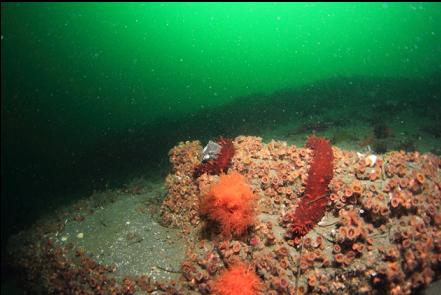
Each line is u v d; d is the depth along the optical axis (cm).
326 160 81
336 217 75
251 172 88
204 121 254
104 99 666
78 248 105
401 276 62
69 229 119
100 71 1087
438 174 80
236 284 69
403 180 72
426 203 71
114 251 100
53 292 98
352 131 180
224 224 78
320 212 75
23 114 592
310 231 74
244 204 77
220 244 78
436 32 758
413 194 72
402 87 260
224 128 223
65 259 103
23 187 244
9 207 213
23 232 132
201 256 83
